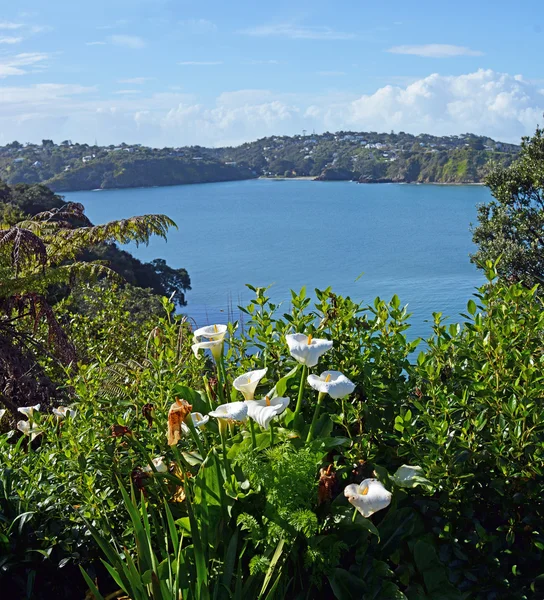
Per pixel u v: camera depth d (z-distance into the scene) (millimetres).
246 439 2676
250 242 141000
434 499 2605
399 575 2465
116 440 2826
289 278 91062
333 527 2504
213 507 2451
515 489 2529
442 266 96500
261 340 3299
